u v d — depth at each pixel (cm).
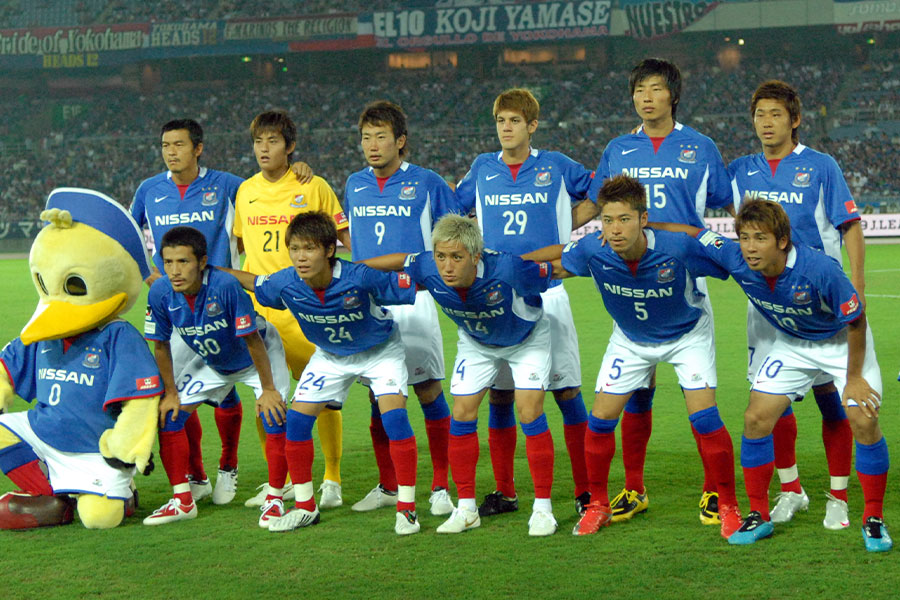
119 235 680
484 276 607
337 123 5431
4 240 4209
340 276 624
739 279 601
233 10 5531
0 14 5731
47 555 584
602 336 1580
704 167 687
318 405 654
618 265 600
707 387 616
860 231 663
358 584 525
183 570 553
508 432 682
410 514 630
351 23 5175
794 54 5275
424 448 894
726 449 609
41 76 5666
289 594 511
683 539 602
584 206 720
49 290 671
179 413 676
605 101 5272
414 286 625
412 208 723
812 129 4975
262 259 762
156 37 5284
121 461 653
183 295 662
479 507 684
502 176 710
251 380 704
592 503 632
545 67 5494
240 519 673
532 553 577
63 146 5441
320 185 767
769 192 682
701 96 5166
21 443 655
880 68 5162
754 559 559
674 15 4888
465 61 5550
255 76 5709
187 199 779
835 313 573
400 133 718
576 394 688
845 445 633
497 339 633
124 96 5712
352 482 777
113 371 666
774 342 641
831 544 586
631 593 504
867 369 598
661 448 855
